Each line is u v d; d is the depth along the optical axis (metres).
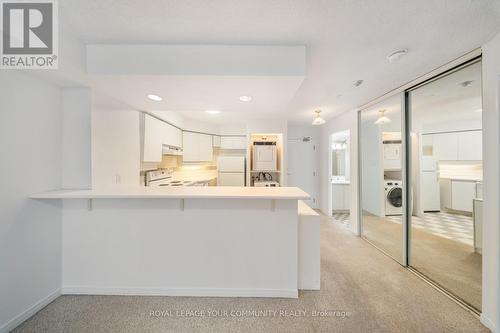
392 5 1.17
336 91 2.55
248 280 1.89
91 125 1.91
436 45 1.56
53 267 1.79
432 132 3.38
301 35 1.46
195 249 1.89
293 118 4.17
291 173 5.19
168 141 3.48
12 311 1.48
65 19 1.32
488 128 1.47
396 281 2.08
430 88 2.26
